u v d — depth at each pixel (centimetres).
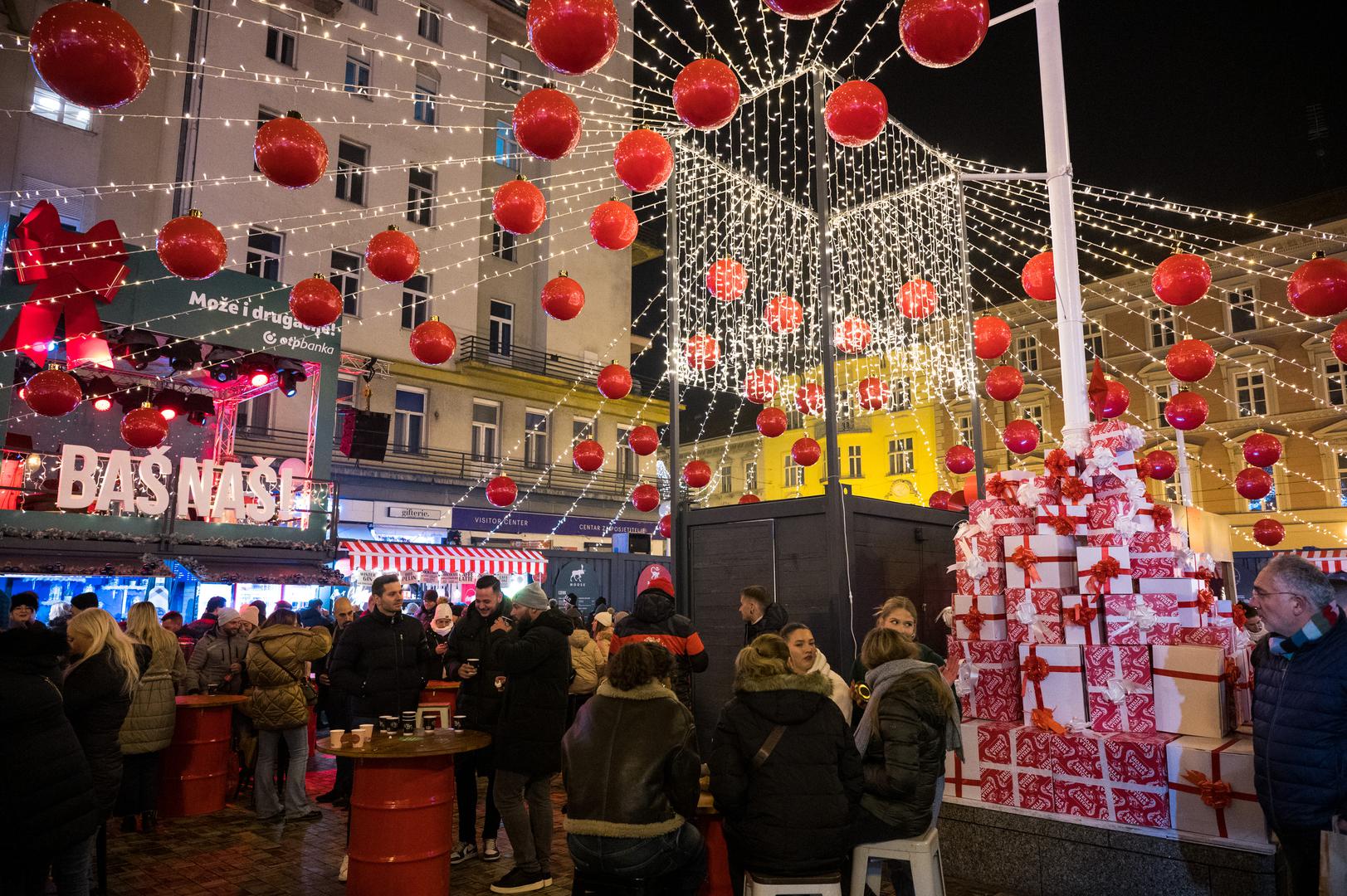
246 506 1248
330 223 1978
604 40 365
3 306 1043
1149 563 513
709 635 802
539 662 509
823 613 718
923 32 366
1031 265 757
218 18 1897
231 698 712
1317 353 2612
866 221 1174
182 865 549
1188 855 436
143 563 1102
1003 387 865
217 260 561
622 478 2600
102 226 1131
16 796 333
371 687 598
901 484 3031
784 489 3628
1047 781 489
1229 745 442
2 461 1100
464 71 2356
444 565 1672
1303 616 328
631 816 347
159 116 1792
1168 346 2858
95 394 1270
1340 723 315
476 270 2333
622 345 2675
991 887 495
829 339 729
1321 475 2581
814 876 341
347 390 2048
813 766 347
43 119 1652
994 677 540
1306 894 316
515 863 505
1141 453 2838
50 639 355
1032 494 561
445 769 488
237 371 1302
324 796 747
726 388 1493
